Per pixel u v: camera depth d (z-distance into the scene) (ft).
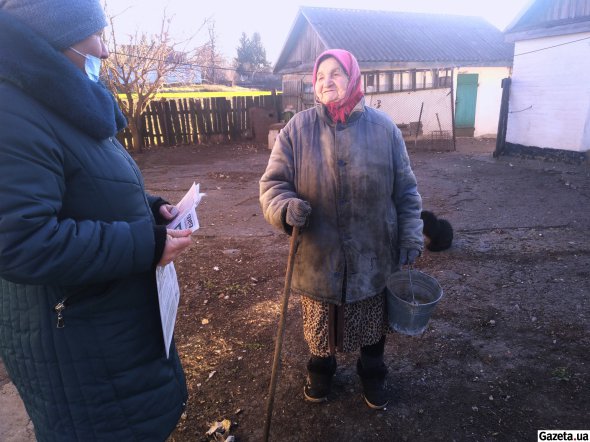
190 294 11.89
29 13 3.74
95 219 4.19
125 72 42.55
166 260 4.40
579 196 21.06
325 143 6.17
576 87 28.32
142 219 4.50
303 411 7.60
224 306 11.25
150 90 40.06
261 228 17.83
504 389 7.97
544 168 28.27
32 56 3.66
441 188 23.91
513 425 7.16
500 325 10.02
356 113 6.16
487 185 24.29
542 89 30.55
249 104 47.52
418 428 7.17
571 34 27.94
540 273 12.62
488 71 46.34
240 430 7.24
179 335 10.02
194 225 5.34
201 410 7.69
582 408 7.43
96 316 4.30
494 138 46.65
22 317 4.23
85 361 4.31
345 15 48.65
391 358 8.96
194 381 8.43
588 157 28.27
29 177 3.56
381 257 6.51
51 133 3.79
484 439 6.91
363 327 6.70
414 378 8.35
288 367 8.76
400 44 45.27
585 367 8.43
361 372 7.44
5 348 4.44
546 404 7.57
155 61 40.70
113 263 3.97
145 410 4.73
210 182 27.58
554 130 30.09
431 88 43.80
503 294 11.46
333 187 6.17
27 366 4.34
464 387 8.07
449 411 7.50
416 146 39.88
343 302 6.46
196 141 45.37
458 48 47.19
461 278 12.48
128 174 4.46
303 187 6.35
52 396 4.39
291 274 6.01
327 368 7.49
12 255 3.50
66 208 4.06
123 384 4.53
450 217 18.56
